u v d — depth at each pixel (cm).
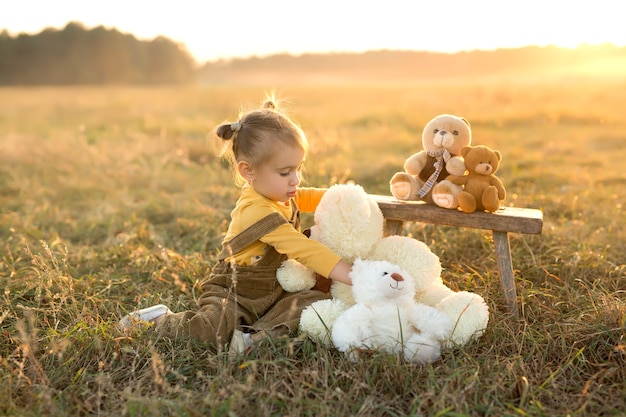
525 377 206
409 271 240
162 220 477
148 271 341
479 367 213
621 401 196
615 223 402
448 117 261
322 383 206
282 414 192
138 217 482
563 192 516
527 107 1448
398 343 220
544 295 276
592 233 383
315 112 1552
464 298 237
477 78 4447
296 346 231
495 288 291
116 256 367
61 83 8588
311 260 233
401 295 223
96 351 236
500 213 254
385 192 539
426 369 213
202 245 388
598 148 841
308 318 232
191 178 623
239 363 223
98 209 493
